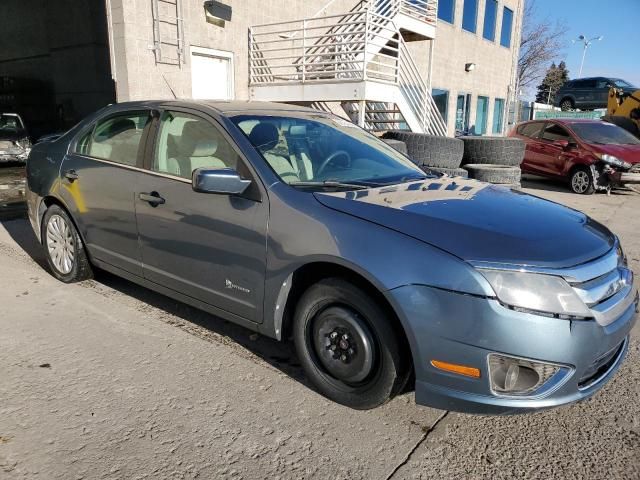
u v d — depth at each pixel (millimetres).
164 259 3594
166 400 2939
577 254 2535
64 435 2604
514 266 2373
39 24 15477
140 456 2477
